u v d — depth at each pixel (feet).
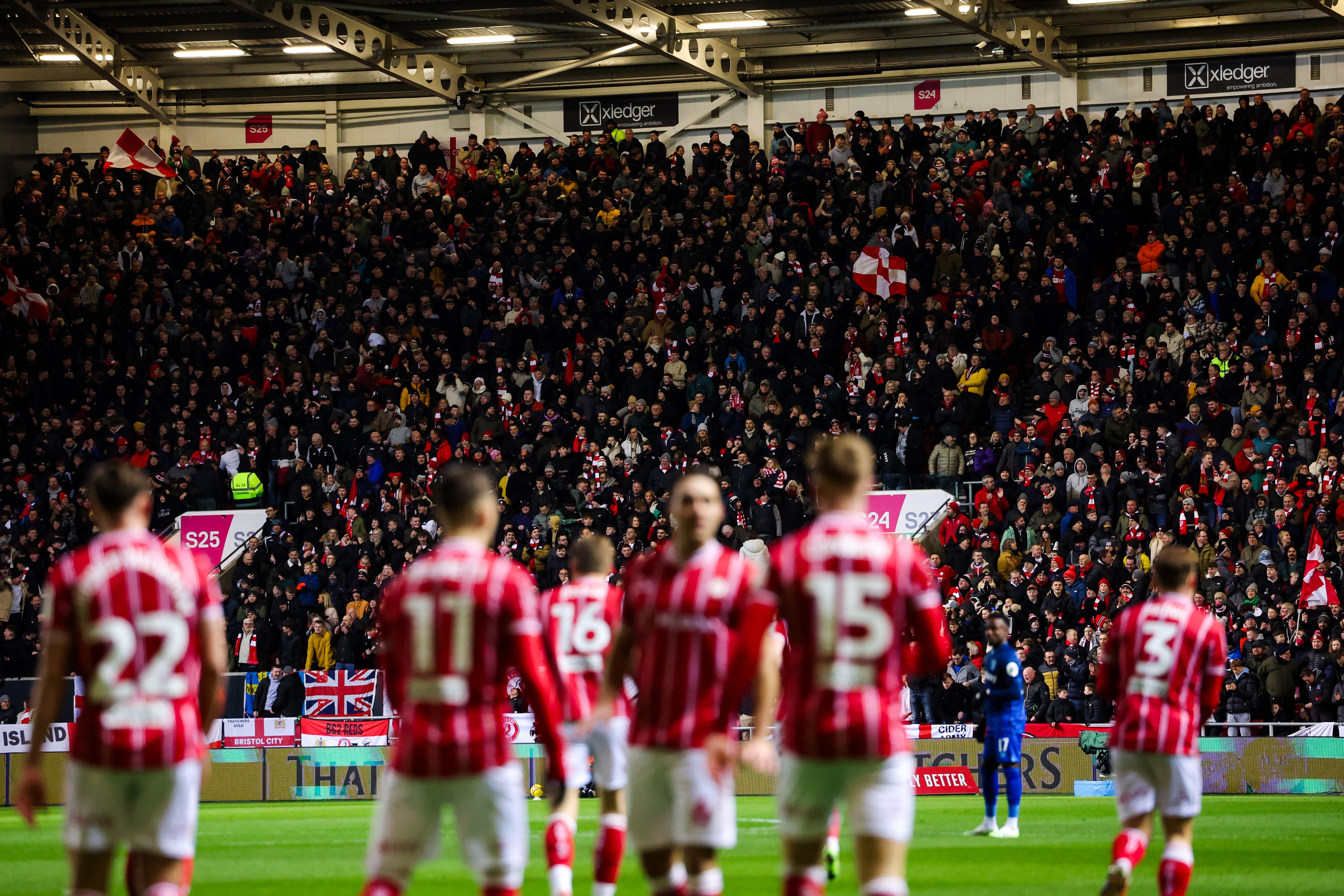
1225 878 91.15
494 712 49.80
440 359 250.98
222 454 240.53
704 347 243.60
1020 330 233.55
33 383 256.32
